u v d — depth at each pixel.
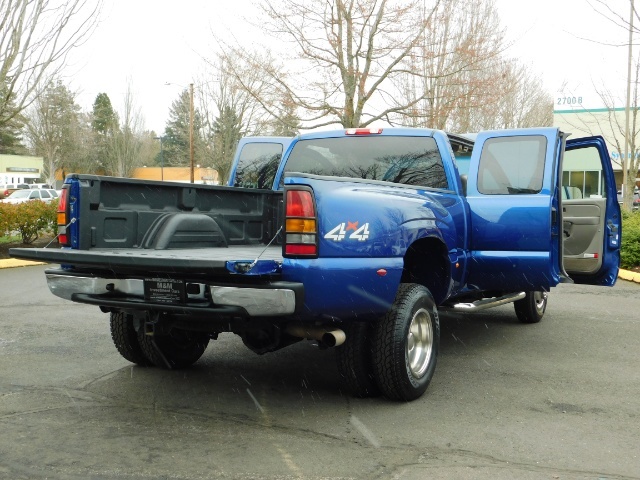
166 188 5.11
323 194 4.25
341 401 4.92
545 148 5.97
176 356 5.73
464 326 8.09
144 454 3.84
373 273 4.44
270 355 6.41
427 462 3.77
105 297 4.55
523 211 5.85
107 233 4.72
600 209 7.48
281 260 4.32
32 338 7.09
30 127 57.72
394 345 4.68
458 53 16.38
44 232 16.81
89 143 60.03
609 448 4.03
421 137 6.15
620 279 13.07
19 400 4.88
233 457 3.81
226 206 5.69
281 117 16.39
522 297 7.20
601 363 6.21
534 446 4.04
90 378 5.50
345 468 3.66
